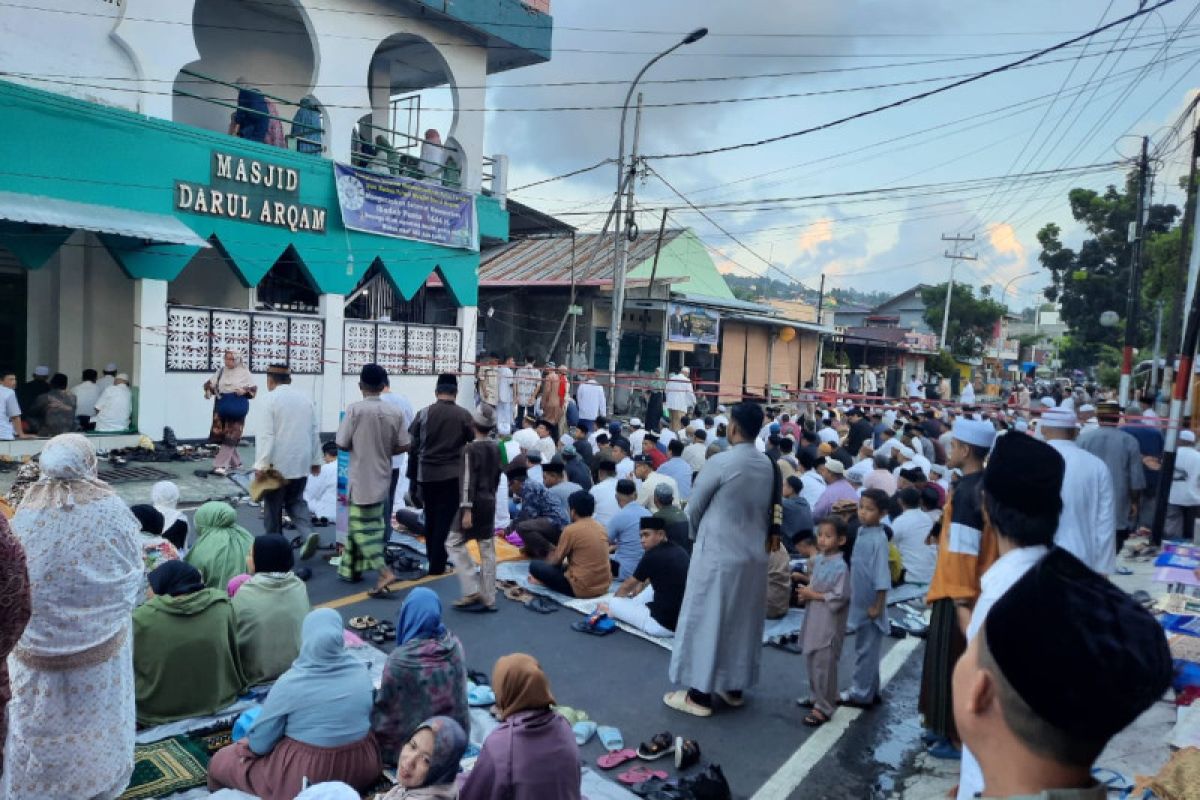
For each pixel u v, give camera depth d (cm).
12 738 338
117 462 1127
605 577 721
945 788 435
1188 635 500
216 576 562
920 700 469
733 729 499
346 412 689
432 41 1644
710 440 1445
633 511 780
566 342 2311
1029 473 261
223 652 468
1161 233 3350
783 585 693
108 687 355
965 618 402
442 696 406
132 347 1377
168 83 1248
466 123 1745
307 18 1427
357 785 377
